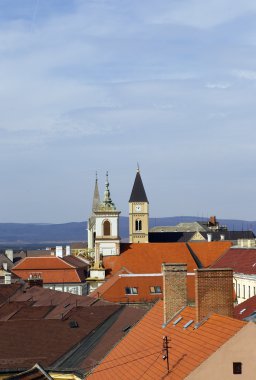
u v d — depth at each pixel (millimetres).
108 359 68938
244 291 158125
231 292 58031
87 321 85562
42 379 58125
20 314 98062
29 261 198875
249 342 50469
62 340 81312
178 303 64938
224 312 57875
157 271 191750
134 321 81625
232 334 51312
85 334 82438
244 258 172875
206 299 57781
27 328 83812
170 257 196750
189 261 195500
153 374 55312
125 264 193875
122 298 152625
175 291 65000
